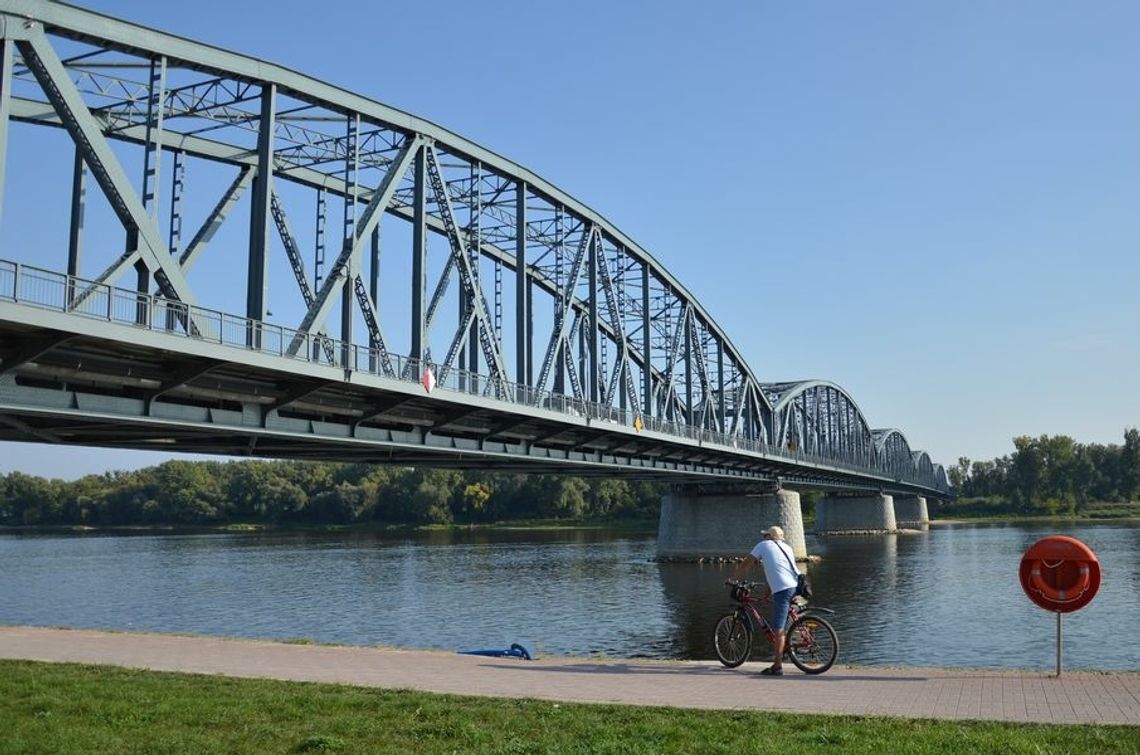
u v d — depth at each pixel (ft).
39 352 74.64
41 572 248.32
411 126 127.44
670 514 285.64
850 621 151.43
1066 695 40.40
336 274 109.40
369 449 128.88
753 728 33.91
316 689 44.11
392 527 554.46
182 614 162.50
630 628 143.43
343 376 101.19
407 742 33.01
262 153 102.94
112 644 67.00
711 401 249.14
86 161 81.87
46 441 101.91
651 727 34.12
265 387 100.12
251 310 98.78
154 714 38.04
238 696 42.06
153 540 433.48
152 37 90.63
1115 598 174.29
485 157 147.43
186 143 114.73
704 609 164.25
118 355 83.46
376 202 118.62
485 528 540.52
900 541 395.14
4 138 76.07
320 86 110.83
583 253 179.22
